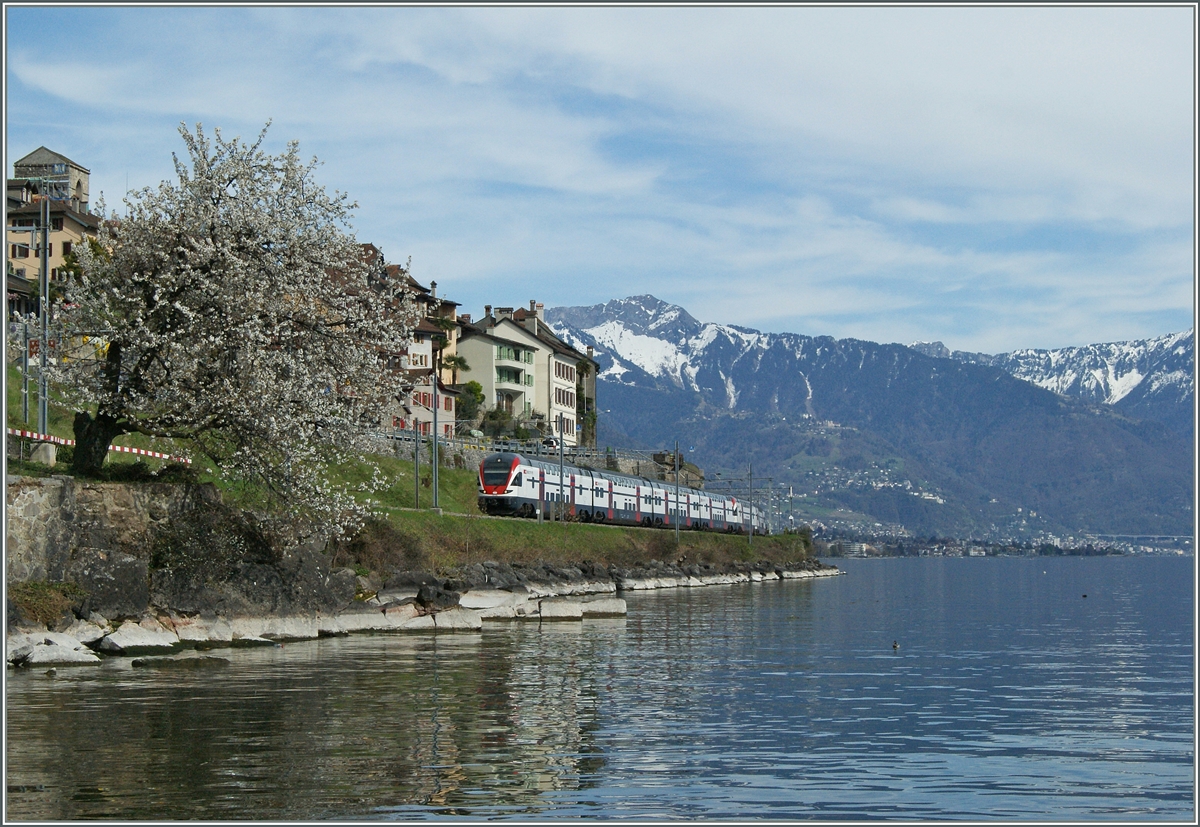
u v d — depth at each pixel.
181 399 41.72
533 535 93.19
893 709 31.80
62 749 23.20
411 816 19.05
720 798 20.94
